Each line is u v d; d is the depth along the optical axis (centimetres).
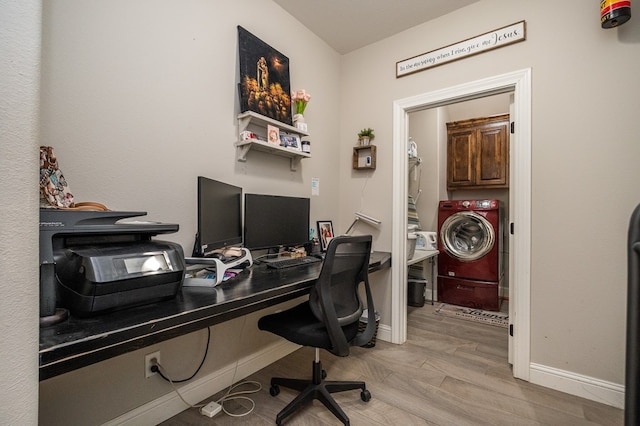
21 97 60
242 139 193
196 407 165
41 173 98
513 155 211
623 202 171
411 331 282
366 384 190
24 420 59
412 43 252
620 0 160
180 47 164
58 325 83
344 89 295
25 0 61
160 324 90
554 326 188
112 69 136
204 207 146
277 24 226
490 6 214
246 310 118
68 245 95
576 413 163
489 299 346
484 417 159
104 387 133
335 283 156
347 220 290
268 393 180
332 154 287
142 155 147
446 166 416
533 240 195
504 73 207
